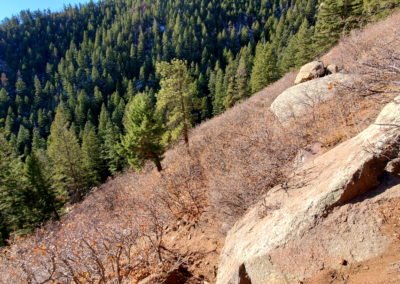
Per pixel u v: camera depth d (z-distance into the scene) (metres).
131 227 7.29
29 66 129.00
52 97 98.56
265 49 50.84
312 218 4.14
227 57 99.06
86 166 40.44
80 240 6.47
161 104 22.73
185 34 114.69
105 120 62.56
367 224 3.72
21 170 25.39
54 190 26.89
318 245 3.91
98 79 101.19
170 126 23.44
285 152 7.14
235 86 56.09
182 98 22.62
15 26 153.50
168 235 7.84
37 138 63.16
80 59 113.00
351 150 4.74
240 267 4.46
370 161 4.11
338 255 3.69
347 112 7.16
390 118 4.50
